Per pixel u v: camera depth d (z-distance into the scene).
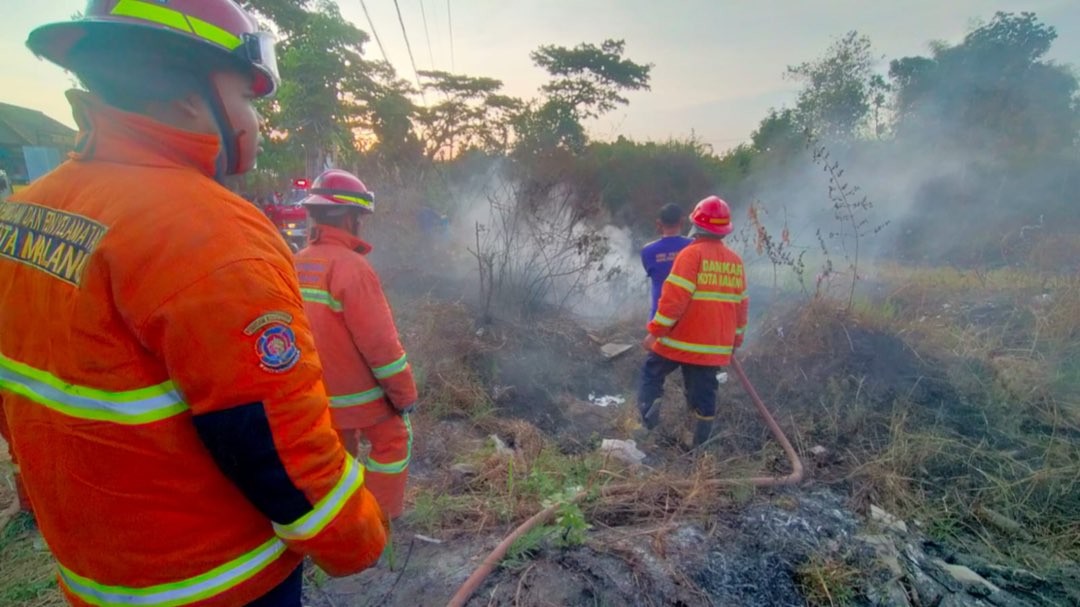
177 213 0.84
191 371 0.82
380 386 2.34
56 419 0.86
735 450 3.56
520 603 2.00
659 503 2.71
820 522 2.65
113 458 0.86
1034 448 3.44
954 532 2.86
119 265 0.80
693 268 3.36
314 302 2.20
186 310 0.80
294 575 1.12
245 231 0.90
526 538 2.27
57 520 0.92
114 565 0.91
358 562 1.04
